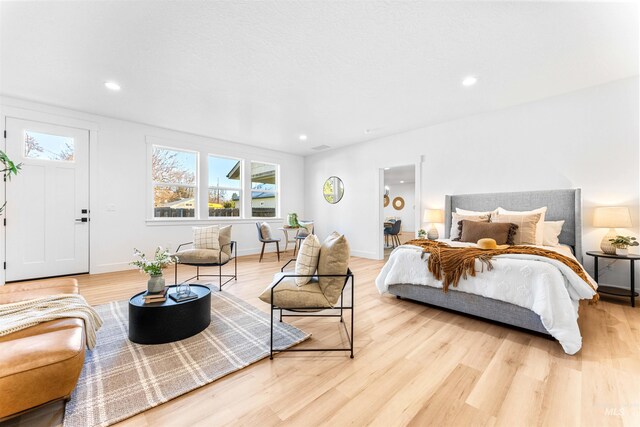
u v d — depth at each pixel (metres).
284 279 2.04
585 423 1.17
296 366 1.64
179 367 1.60
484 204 3.74
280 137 5.07
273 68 2.58
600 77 2.79
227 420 1.21
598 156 2.99
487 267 2.13
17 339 1.24
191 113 3.78
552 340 1.93
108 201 3.98
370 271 4.25
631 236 2.79
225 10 1.82
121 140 4.08
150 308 1.87
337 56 2.38
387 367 1.62
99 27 1.99
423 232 4.17
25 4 1.75
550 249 2.49
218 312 2.48
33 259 3.46
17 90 3.07
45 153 3.54
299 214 6.63
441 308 2.63
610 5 1.78
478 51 2.31
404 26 1.99
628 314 2.37
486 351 1.79
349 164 5.70
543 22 1.95
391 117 3.96
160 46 2.22
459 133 4.05
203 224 4.98
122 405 1.29
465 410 1.26
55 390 1.12
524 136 3.48
